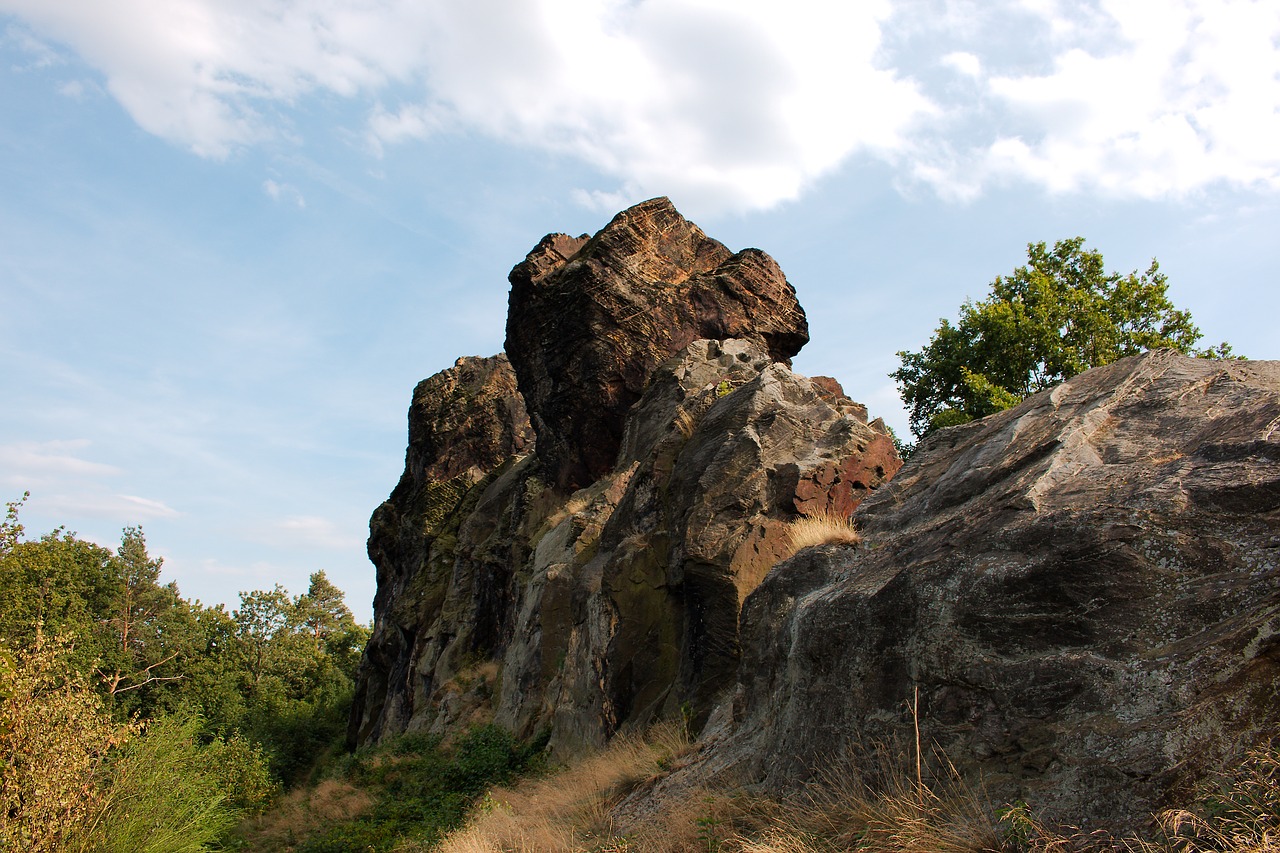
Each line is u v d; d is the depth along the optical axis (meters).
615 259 24.33
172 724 10.98
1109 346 22.84
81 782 8.80
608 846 7.85
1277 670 4.19
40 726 8.51
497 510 31.30
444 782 16.75
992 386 22.28
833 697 6.59
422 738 22.44
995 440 7.44
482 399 41.06
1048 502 5.71
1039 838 4.44
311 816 18.47
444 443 40.38
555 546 20.17
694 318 23.92
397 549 42.25
